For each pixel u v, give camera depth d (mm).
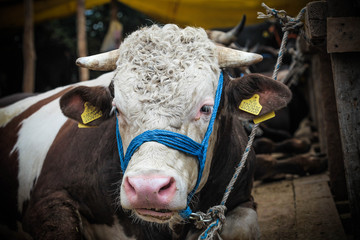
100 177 2775
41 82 12367
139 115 2221
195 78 2299
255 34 8195
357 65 2611
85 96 2639
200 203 2793
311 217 3674
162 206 2016
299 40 4844
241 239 2646
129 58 2422
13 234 3783
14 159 3682
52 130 3512
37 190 3018
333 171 4211
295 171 5215
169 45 2406
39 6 10648
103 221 2857
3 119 4340
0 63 12688
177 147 2164
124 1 9414
